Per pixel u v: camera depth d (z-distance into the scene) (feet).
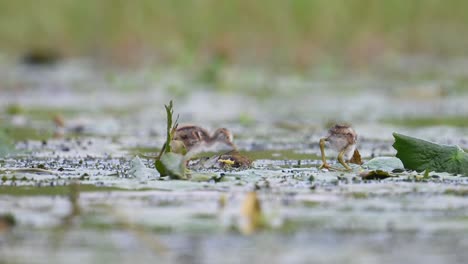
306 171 33.12
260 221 23.30
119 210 24.82
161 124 55.62
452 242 21.43
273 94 79.00
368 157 38.86
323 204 26.03
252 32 101.71
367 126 54.24
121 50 102.22
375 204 26.05
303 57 100.17
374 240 21.63
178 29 101.96
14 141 45.50
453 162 32.17
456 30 107.04
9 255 20.16
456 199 26.81
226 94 79.97
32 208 25.27
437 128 52.85
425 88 76.07
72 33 106.63
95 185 29.40
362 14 104.01
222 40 100.94
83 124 54.90
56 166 35.14
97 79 91.04
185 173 31.32
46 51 106.11
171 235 22.02
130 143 44.98
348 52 101.30
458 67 98.32
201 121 57.67
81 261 19.60
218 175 31.53
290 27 101.76
